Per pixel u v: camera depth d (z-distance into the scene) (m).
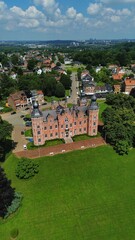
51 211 69.69
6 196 67.75
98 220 66.38
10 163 91.81
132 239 60.50
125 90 185.88
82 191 77.50
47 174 85.19
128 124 105.06
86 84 197.25
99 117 137.38
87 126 111.38
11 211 68.44
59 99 185.38
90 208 70.62
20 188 78.94
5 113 155.62
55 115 106.56
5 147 101.56
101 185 80.19
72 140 106.81
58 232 62.88
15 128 126.88
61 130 106.69
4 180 69.25
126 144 95.81
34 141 102.81
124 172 86.56
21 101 164.62
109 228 63.81
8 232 63.09
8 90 187.25
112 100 162.38
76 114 108.62
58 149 99.31
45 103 175.62
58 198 74.75
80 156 94.88
